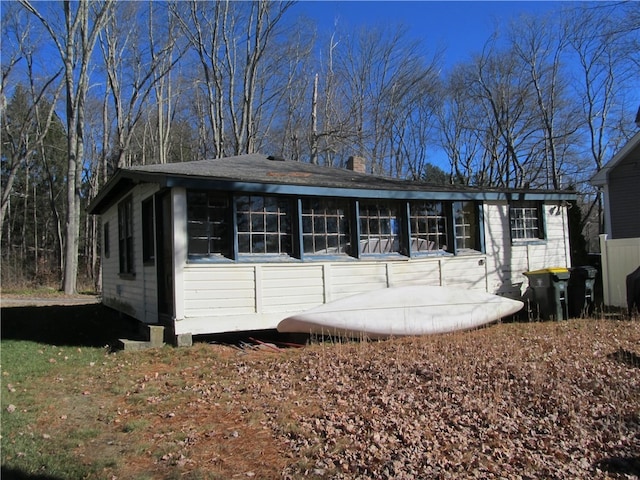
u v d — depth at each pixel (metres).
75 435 4.46
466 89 35.16
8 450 4.09
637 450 4.19
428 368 6.29
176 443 4.28
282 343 8.62
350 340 8.59
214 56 27.11
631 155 15.95
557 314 10.05
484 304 9.52
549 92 31.41
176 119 34.31
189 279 7.94
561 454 4.10
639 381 5.71
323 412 4.94
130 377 6.38
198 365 6.89
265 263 8.52
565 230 12.48
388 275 9.79
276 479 3.65
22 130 28.31
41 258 36.66
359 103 32.62
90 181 34.78
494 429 4.54
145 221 9.90
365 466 3.83
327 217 9.41
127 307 11.17
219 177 7.92
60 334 9.79
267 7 26.61
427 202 10.60
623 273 11.33
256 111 30.11
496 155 33.78
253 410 5.03
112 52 25.64
